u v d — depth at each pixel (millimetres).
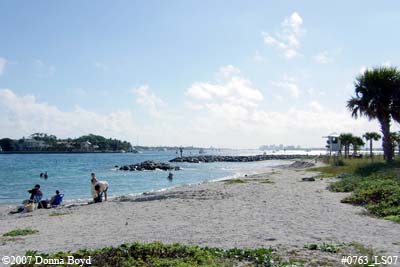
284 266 7977
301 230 12188
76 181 53125
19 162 120312
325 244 9875
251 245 10086
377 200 17625
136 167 83625
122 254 8766
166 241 10945
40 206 24656
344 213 15523
